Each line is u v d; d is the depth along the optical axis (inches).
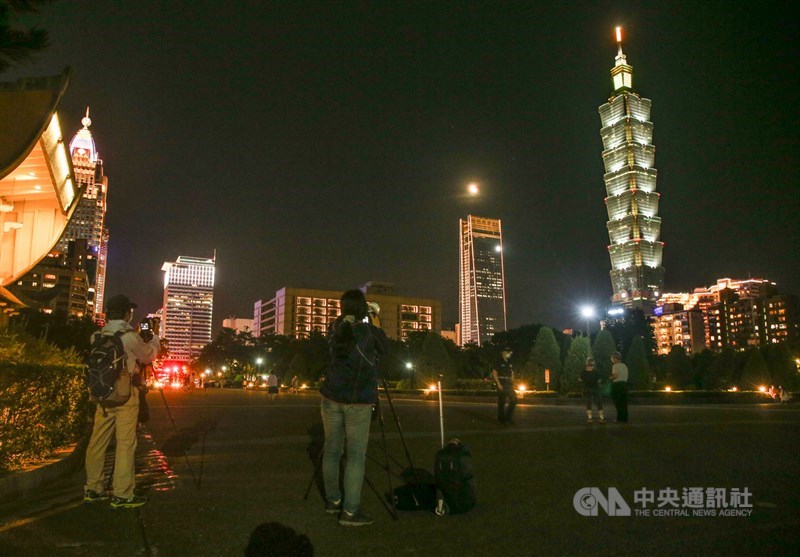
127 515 209.3
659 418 708.0
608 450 379.2
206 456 355.3
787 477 279.3
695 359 2500.0
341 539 182.1
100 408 226.4
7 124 557.9
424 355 1824.6
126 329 229.0
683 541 181.2
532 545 176.9
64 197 829.2
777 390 1322.6
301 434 489.7
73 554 167.0
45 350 466.0
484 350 3853.3
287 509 217.6
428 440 441.1
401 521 203.2
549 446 400.8
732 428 547.8
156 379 310.0
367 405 204.4
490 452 369.4
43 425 312.7
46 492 259.0
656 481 270.4
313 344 4281.5
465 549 173.0
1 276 829.2
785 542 180.5
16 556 164.9
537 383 1572.3
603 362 1573.6
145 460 339.9
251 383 4709.6
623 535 187.2
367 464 315.9
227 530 189.8
